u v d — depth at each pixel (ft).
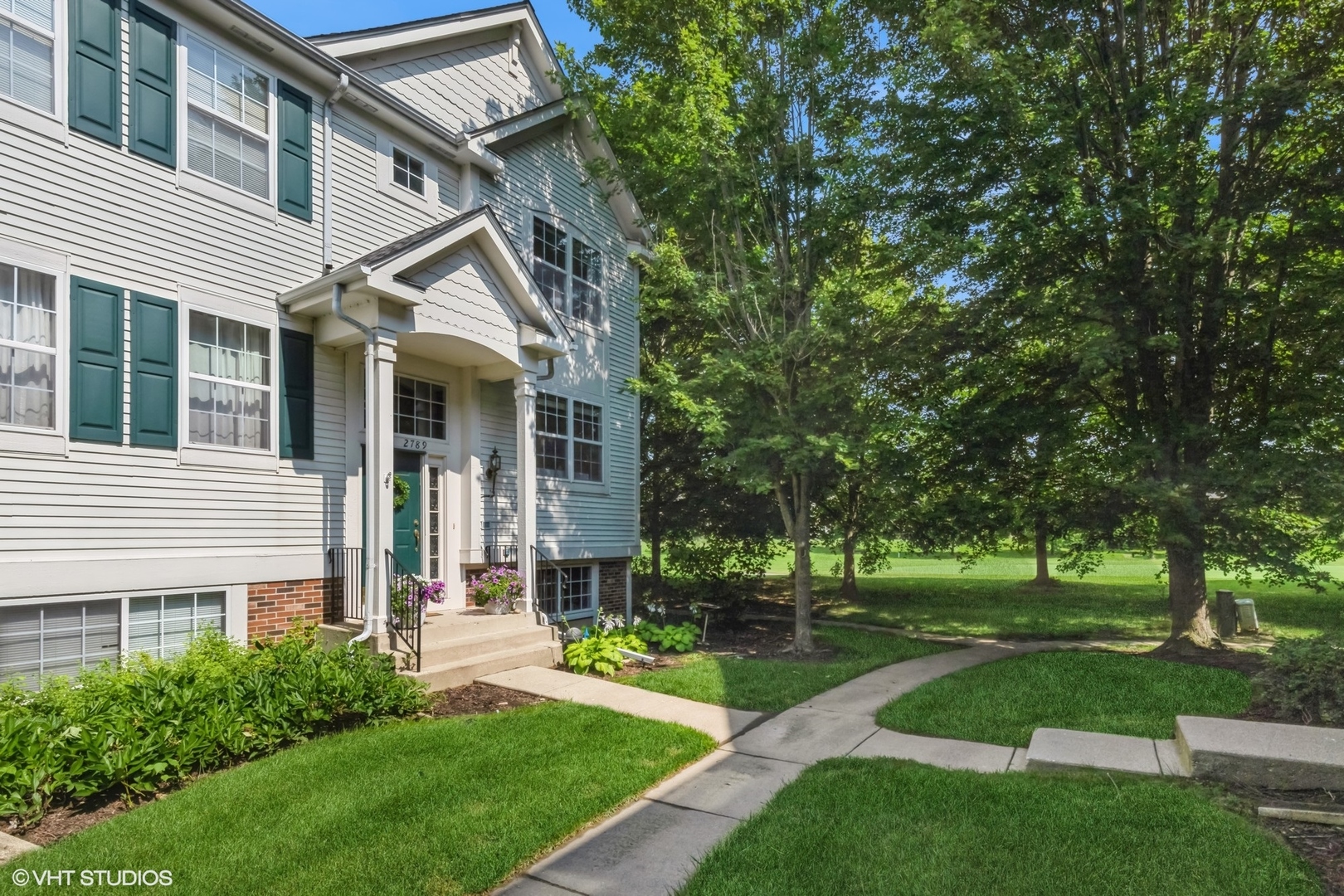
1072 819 15.96
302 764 18.80
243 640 26.81
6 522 21.03
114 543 23.31
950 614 56.18
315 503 29.48
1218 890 13.05
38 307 22.12
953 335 40.14
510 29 43.42
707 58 39.58
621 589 49.39
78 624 22.93
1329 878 13.61
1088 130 38.06
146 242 24.59
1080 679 30.12
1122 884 13.32
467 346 32.55
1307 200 34.04
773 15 40.73
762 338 39.88
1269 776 17.52
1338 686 20.79
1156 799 16.85
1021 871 13.79
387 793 17.16
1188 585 37.68
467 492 36.27
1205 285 36.52
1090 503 38.91
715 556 60.90
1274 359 36.86
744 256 42.24
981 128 36.22
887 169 38.86
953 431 39.01
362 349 31.19
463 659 29.04
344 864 14.01
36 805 15.70
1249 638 44.37
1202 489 34.35
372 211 33.01
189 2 25.99
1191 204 33.65
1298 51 34.96
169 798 16.78
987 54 36.04
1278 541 33.99
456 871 13.83
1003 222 37.65
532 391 36.09
